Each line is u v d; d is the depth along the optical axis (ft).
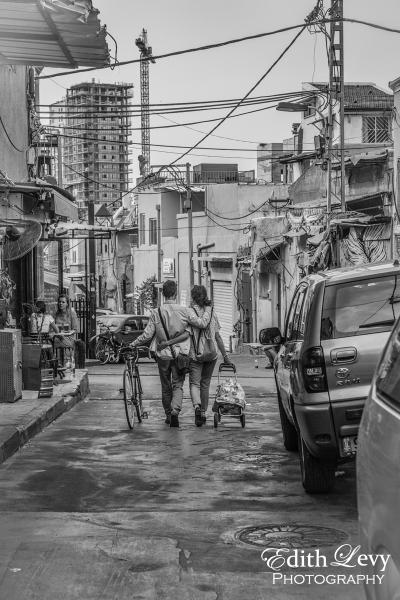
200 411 45.80
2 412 45.70
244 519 25.49
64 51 37.47
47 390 52.60
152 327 45.68
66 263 281.74
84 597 18.43
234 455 37.04
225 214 167.32
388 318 27.63
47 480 31.68
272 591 18.78
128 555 21.44
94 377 86.99
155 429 45.06
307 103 159.43
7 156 71.26
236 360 115.65
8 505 27.63
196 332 45.57
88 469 33.78
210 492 29.66
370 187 101.71
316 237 95.40
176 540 22.89
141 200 215.10
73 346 69.36
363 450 12.71
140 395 48.62
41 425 44.68
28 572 20.08
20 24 33.09
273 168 200.54
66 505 27.66
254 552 21.79
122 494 29.35
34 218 77.46
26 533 23.57
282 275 132.46
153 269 208.74
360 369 27.09
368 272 28.40
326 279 28.53
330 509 26.91
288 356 31.91
